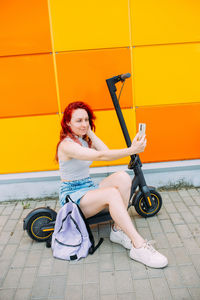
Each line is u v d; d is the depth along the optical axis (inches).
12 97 113.9
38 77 112.0
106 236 96.8
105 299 70.6
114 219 82.4
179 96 115.5
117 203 80.7
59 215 84.8
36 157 120.8
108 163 122.0
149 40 109.3
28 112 115.6
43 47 108.9
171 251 86.5
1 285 77.7
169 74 113.1
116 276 77.9
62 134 85.0
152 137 119.6
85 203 84.0
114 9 105.9
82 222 83.8
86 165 87.2
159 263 78.5
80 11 105.8
